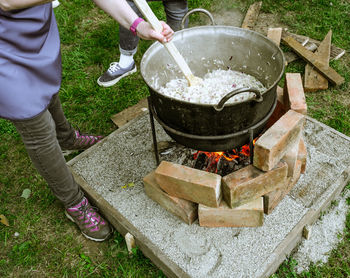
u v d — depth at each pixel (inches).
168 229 65.0
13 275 66.1
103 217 74.2
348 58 109.9
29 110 50.7
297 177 68.9
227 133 55.3
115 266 65.7
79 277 64.4
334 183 69.9
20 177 84.0
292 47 109.1
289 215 64.7
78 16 134.1
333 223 67.9
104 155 81.7
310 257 63.3
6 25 45.8
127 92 104.5
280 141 57.2
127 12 57.6
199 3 136.3
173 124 57.7
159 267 63.6
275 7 132.7
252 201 61.4
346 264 62.0
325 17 125.0
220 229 64.2
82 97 104.1
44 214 75.8
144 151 81.8
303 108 67.2
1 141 93.0
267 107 56.8
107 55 117.6
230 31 67.6
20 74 49.2
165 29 58.2
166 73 71.2
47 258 68.0
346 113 91.8
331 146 78.0
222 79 70.9
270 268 58.7
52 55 52.9
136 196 71.7
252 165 61.1
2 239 71.8
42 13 48.8
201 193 59.7
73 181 65.0
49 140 55.7
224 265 58.8
